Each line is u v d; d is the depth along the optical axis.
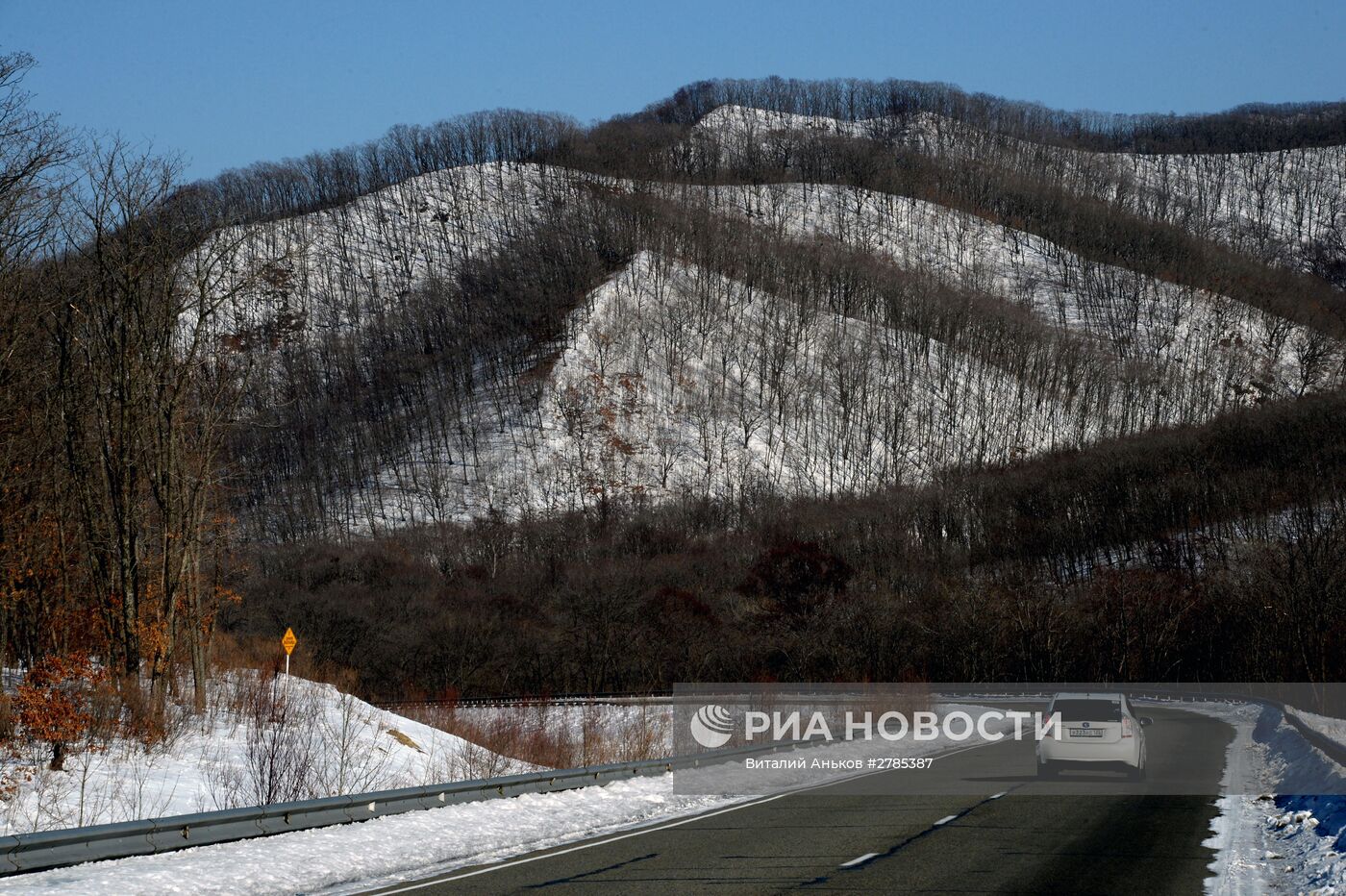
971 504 131.00
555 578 111.88
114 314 34.09
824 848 16.81
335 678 63.91
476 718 51.69
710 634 93.50
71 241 34.38
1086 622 91.38
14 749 24.67
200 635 34.34
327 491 155.38
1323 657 71.12
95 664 33.16
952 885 13.78
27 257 33.38
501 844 17.98
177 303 36.41
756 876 14.59
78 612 34.72
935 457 173.25
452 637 92.31
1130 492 120.31
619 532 133.62
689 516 140.75
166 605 33.66
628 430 171.50
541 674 91.44
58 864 14.84
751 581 100.94
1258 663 79.69
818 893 13.41
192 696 34.69
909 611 95.50
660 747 37.84
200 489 36.12
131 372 34.28
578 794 23.48
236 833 17.17
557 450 164.50
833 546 118.94
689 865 15.50
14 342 32.19
